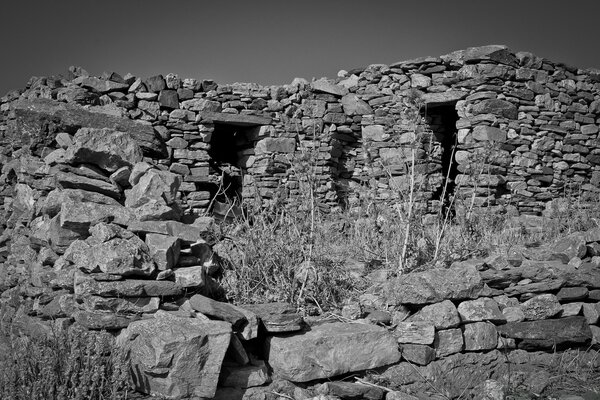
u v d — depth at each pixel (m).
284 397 4.01
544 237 7.65
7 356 4.10
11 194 8.74
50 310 4.58
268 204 6.65
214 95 11.06
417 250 5.68
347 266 5.84
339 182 11.38
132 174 5.06
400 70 11.23
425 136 10.90
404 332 4.51
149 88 10.69
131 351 3.79
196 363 3.71
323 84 11.46
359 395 4.15
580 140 11.25
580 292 5.18
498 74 10.41
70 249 4.44
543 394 4.51
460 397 4.42
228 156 12.08
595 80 11.66
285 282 4.98
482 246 6.15
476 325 4.75
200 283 4.41
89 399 3.53
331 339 4.21
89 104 10.33
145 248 4.34
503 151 10.33
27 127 6.41
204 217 5.46
